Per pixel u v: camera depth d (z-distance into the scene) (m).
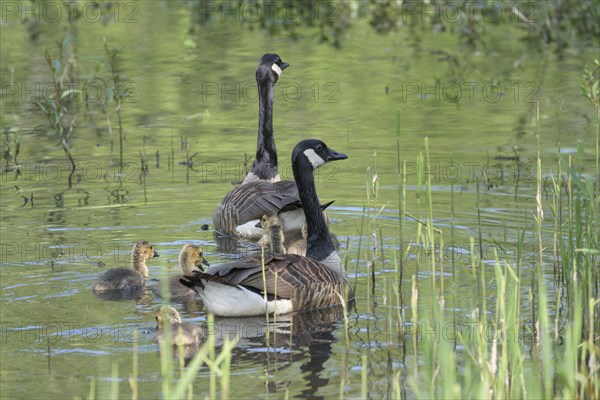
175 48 31.48
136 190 18.61
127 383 10.19
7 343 11.27
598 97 18.56
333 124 23.25
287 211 16.06
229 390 10.00
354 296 13.20
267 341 11.38
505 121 23.14
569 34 32.78
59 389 10.04
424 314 10.55
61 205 17.55
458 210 16.94
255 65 29.16
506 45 31.64
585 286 11.34
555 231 13.05
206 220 17.14
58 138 22.03
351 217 16.88
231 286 12.35
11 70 27.55
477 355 10.38
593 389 9.72
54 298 12.91
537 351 11.00
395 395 9.89
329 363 10.75
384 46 32.06
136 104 25.39
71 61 28.17
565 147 20.66
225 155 21.11
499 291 10.56
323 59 30.19
